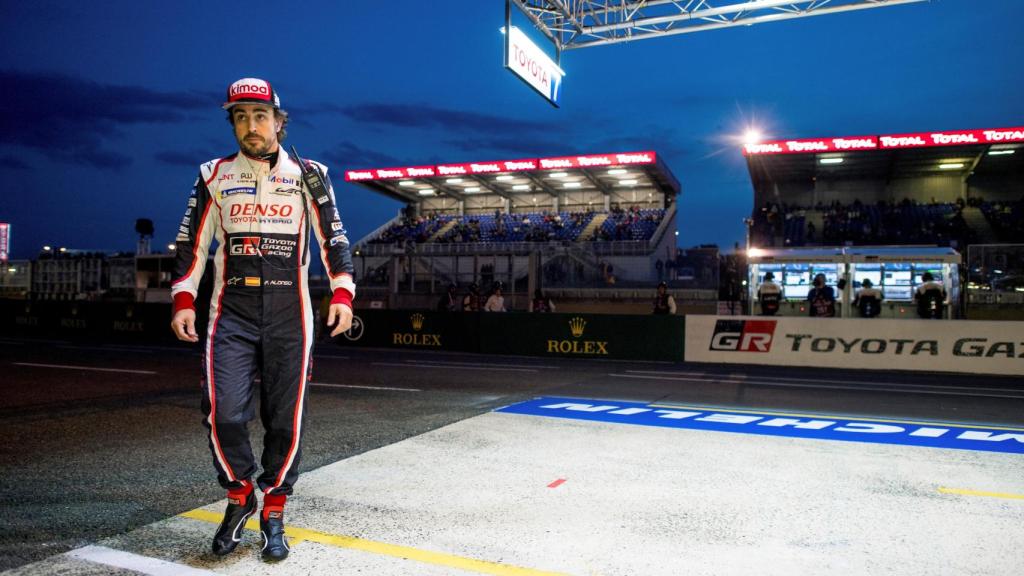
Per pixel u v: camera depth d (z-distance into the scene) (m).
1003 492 4.05
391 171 37.62
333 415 6.82
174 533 3.30
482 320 16.59
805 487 4.13
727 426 6.31
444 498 3.86
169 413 7.04
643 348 15.00
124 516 3.57
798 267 21.45
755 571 2.85
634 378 10.89
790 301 21.45
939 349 12.84
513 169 35.44
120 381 9.79
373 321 17.89
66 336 20.72
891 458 4.96
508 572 2.83
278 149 3.02
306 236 3.09
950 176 34.00
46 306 22.23
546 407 7.46
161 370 11.26
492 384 9.77
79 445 5.45
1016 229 29.44
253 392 3.02
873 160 32.09
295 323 3.01
